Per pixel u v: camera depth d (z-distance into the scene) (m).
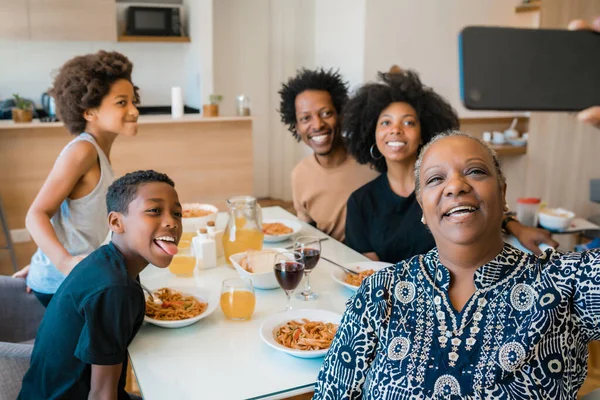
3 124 4.09
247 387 1.22
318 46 5.61
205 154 4.89
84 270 1.36
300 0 5.69
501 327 0.95
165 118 4.65
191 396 1.19
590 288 0.92
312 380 1.25
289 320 1.49
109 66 2.01
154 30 5.21
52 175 1.87
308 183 2.57
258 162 6.12
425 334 0.98
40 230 1.80
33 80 5.14
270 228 2.34
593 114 0.69
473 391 0.93
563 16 3.75
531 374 0.92
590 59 0.74
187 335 1.47
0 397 1.52
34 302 2.04
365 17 4.73
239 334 1.47
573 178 4.31
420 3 4.86
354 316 1.07
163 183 1.43
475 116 5.07
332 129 2.49
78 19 4.82
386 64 4.88
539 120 4.29
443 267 1.01
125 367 1.52
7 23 4.61
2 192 4.17
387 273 1.07
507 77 0.72
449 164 0.98
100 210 2.00
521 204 2.75
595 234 2.87
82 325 1.32
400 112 2.09
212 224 2.11
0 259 4.15
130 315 1.30
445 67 5.07
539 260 0.99
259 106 5.97
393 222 2.11
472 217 0.95
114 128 2.05
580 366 0.97
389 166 2.15
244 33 5.75
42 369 1.37
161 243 1.41
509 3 5.14
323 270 1.94
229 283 1.54
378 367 1.01
